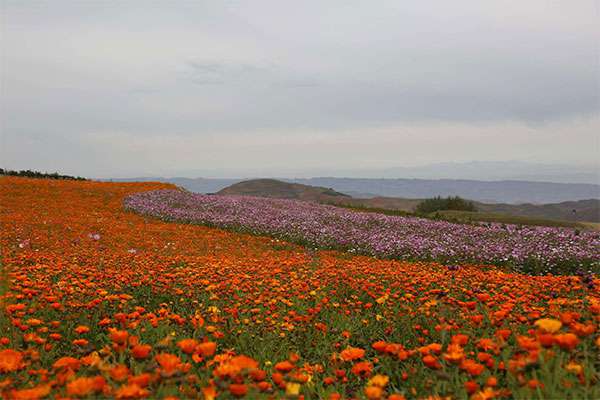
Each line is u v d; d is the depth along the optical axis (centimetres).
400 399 251
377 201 11312
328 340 496
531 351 278
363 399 321
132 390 229
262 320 539
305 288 685
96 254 1196
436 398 285
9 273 670
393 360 403
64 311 532
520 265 1391
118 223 2047
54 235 1606
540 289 671
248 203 3073
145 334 463
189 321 512
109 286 704
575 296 605
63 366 298
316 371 390
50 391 275
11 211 2148
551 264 1366
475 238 1833
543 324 278
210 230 2092
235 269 924
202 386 309
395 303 626
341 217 2492
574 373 284
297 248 1795
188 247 1661
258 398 281
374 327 554
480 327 439
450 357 284
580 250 1458
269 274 841
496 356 341
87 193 2916
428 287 702
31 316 517
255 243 1856
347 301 646
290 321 525
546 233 1850
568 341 257
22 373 315
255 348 468
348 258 1581
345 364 403
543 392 274
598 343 306
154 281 740
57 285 675
